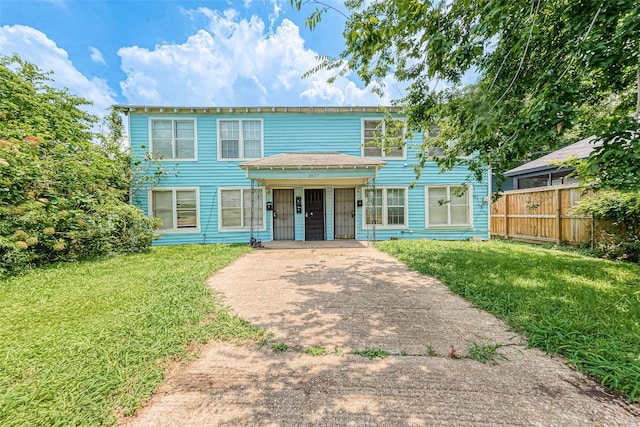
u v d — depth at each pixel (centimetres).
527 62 316
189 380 202
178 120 970
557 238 792
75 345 238
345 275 502
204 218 982
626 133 238
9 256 477
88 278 458
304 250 784
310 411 172
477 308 338
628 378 191
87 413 167
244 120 984
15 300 350
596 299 339
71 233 596
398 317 315
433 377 205
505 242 909
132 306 330
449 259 593
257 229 993
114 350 233
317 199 1020
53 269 519
